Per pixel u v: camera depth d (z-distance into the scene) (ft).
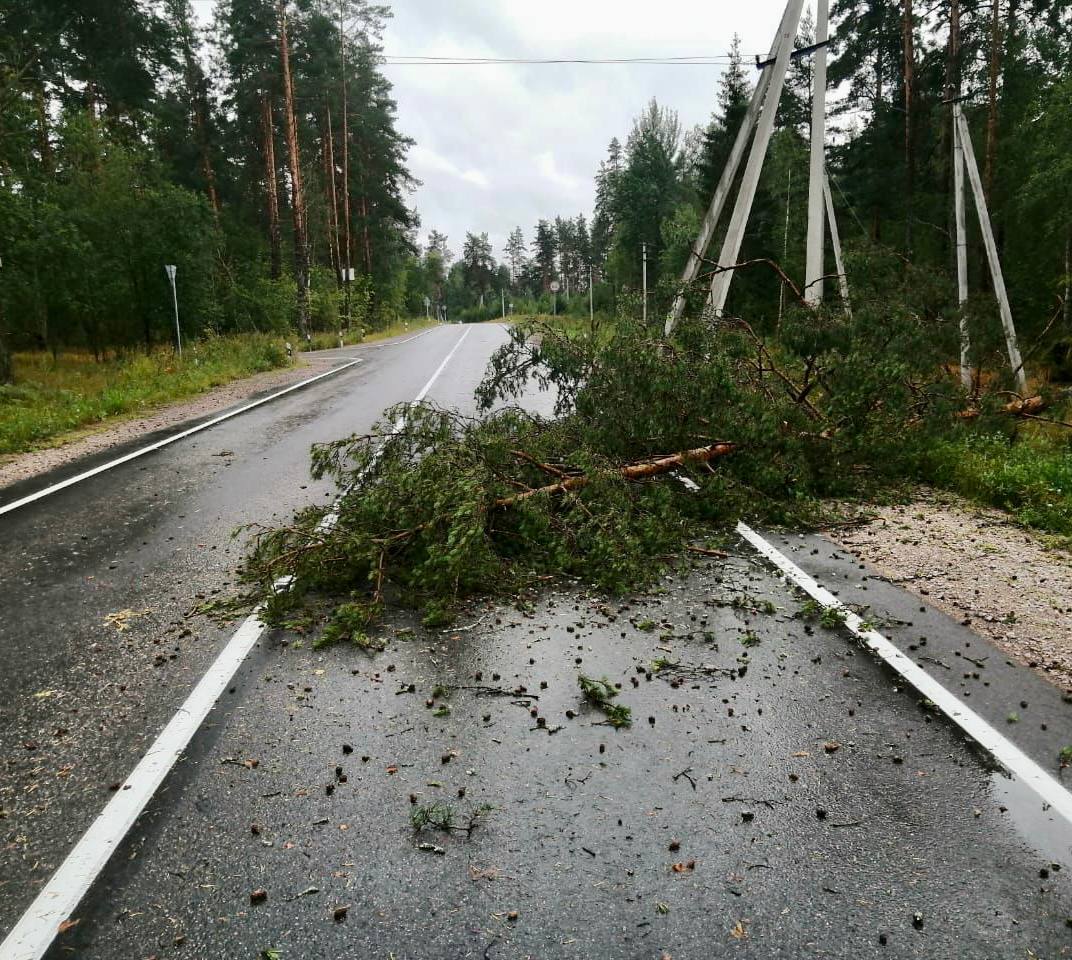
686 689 12.13
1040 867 8.09
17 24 82.38
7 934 7.19
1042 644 13.74
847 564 18.34
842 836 8.60
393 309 206.18
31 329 79.71
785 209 118.42
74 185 76.48
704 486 22.75
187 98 126.00
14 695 11.77
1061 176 65.67
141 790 9.38
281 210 147.54
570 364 25.64
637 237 185.37
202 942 7.13
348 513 18.25
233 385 58.95
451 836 8.57
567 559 17.28
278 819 8.86
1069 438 35.73
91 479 27.07
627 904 7.57
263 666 12.80
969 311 36.86
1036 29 77.20
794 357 28.27
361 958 6.93
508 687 12.16
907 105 82.89
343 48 136.98
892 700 11.76
